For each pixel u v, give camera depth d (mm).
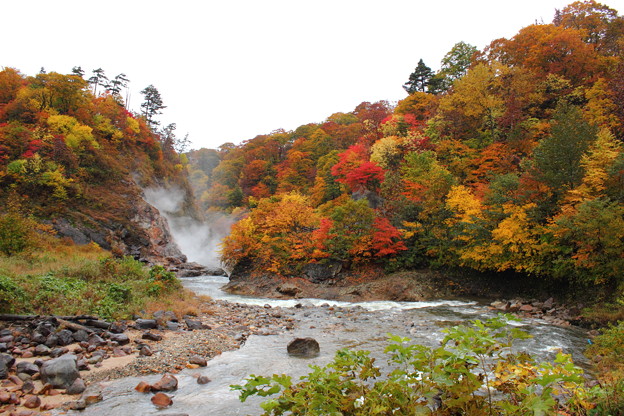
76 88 53531
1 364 8062
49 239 34250
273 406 3570
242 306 19953
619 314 14797
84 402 7188
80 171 45938
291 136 93188
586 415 4398
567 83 36188
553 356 11352
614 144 22109
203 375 9156
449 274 26438
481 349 3732
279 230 31250
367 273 27938
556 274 19625
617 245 16375
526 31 43344
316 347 11500
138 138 66250
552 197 21688
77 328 10977
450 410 3758
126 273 18688
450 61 62188
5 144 41969
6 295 11672
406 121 45531
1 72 55000
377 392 3754
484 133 37500
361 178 38312
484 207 24453
